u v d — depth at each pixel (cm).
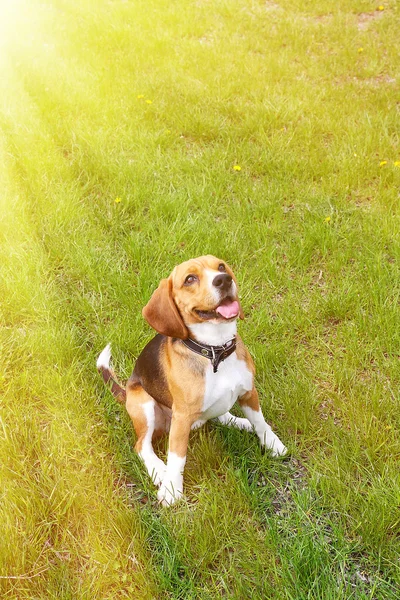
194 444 159
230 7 439
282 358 182
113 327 192
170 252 222
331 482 146
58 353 181
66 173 257
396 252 213
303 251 218
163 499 148
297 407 165
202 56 364
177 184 255
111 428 166
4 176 248
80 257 215
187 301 143
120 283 206
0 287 202
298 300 202
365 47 380
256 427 157
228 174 258
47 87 319
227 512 142
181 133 294
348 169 257
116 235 229
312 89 328
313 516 144
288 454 158
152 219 236
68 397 170
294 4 451
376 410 163
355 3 443
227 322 142
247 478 152
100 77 335
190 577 133
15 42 373
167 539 139
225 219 238
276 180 255
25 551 135
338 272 212
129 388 165
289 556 133
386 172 256
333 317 197
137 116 300
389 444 156
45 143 271
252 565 134
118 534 139
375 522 138
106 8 433
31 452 158
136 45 377
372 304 199
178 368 147
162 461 158
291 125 293
